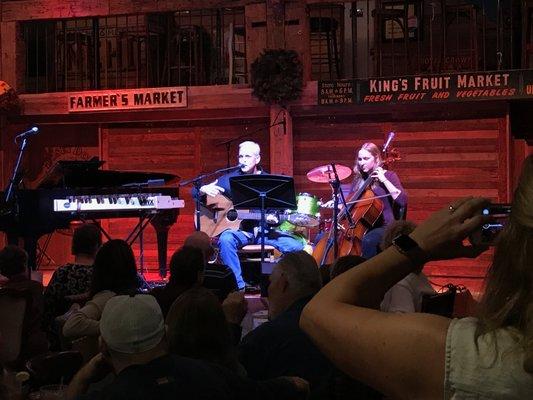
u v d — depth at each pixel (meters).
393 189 6.89
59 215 6.72
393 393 0.82
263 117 9.09
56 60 9.79
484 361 0.76
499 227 0.89
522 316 0.76
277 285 2.87
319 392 2.49
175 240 9.48
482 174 8.51
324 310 0.86
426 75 8.11
